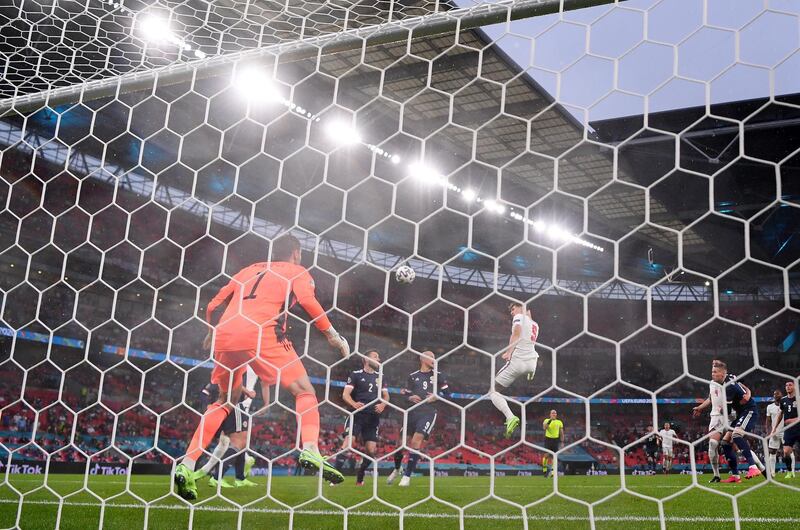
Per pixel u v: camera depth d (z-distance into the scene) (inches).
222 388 145.3
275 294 142.9
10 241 885.8
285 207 1123.3
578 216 1095.6
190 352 1063.0
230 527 116.3
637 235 1294.3
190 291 1079.0
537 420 1291.8
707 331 1411.2
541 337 1439.5
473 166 826.2
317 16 220.8
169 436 965.2
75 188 940.6
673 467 1157.7
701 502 177.3
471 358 1326.3
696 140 765.3
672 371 1393.9
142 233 1029.8
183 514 136.4
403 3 209.6
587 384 1389.0
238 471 261.0
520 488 277.1
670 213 1063.0
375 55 378.3
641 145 776.3
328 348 1131.9
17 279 906.1
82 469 668.7
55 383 925.8
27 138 812.0
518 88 491.5
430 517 136.6
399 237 1274.6
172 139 852.6
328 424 1073.5
